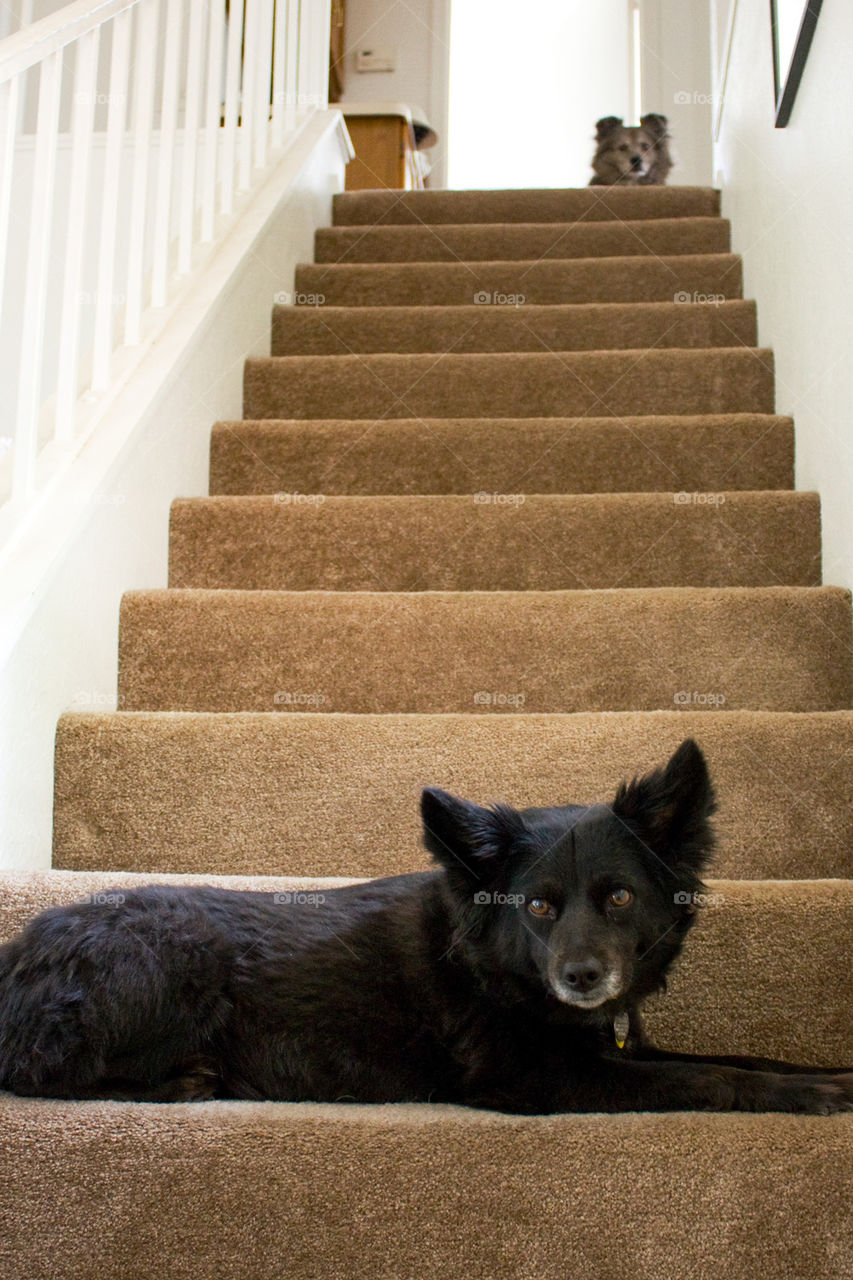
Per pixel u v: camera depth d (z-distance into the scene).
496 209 4.59
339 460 3.11
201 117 4.80
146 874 1.71
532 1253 1.16
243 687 2.38
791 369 3.09
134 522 2.51
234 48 3.37
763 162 3.54
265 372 3.44
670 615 2.35
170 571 2.76
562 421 3.08
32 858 1.95
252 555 2.75
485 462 3.08
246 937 1.47
